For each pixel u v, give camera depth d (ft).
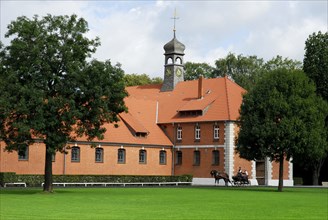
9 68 139.74
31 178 195.42
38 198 121.60
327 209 98.12
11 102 135.03
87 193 146.00
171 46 270.26
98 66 142.82
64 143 142.92
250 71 350.43
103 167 226.99
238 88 253.03
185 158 247.09
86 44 144.66
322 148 177.78
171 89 268.62
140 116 252.42
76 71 139.64
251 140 180.04
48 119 138.31
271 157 180.55
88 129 146.10
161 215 82.79
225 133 233.96
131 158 236.43
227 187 206.80
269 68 347.56
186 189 181.88
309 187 221.46
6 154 200.95
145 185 222.89
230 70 356.79
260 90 180.34
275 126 174.50
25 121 135.03
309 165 249.14
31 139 142.41
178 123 249.75
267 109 177.17
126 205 102.53
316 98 181.57
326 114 183.73
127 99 254.88
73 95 140.26
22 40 139.95
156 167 244.42
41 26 142.20
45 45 140.05
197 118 243.19
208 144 239.30
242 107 184.14
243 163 236.22
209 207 100.07
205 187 205.36
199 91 251.80
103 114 144.56
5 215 80.33
